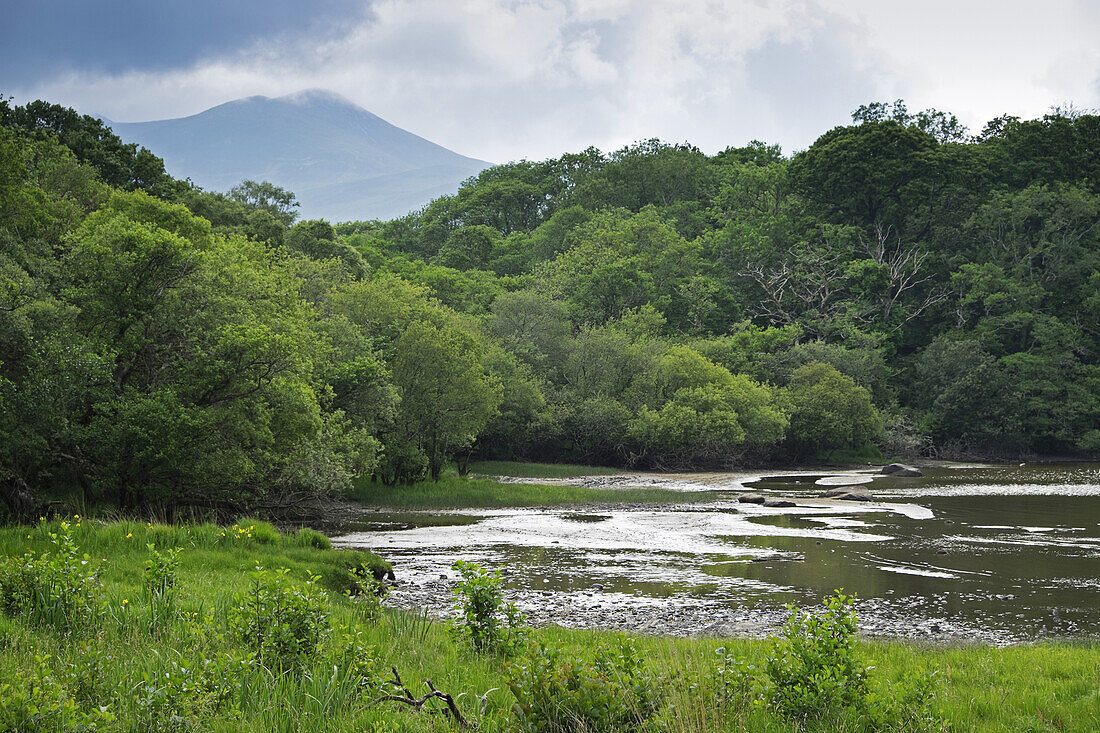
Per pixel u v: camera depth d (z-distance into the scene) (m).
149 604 11.27
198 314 29.31
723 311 98.06
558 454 74.56
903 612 19.64
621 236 104.19
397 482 48.16
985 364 84.44
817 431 75.69
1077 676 12.05
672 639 14.72
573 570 24.78
